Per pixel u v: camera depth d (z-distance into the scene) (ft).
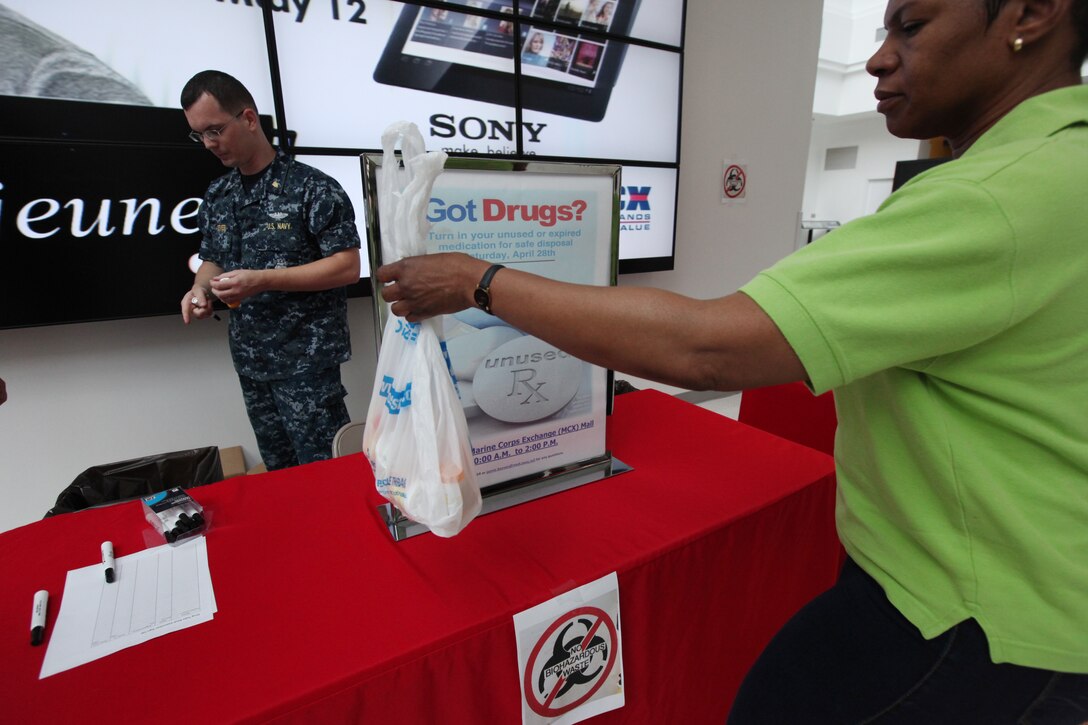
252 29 5.95
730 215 10.78
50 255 5.50
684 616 2.73
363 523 2.77
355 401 7.68
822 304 1.45
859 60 25.70
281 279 4.81
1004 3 1.45
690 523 2.71
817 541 3.33
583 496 3.00
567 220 2.88
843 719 1.93
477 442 2.85
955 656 1.74
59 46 5.25
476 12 7.00
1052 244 1.35
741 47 9.90
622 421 4.09
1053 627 1.61
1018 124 1.49
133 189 5.74
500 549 2.52
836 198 34.17
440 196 2.50
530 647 2.17
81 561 2.48
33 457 6.12
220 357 6.87
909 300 1.41
